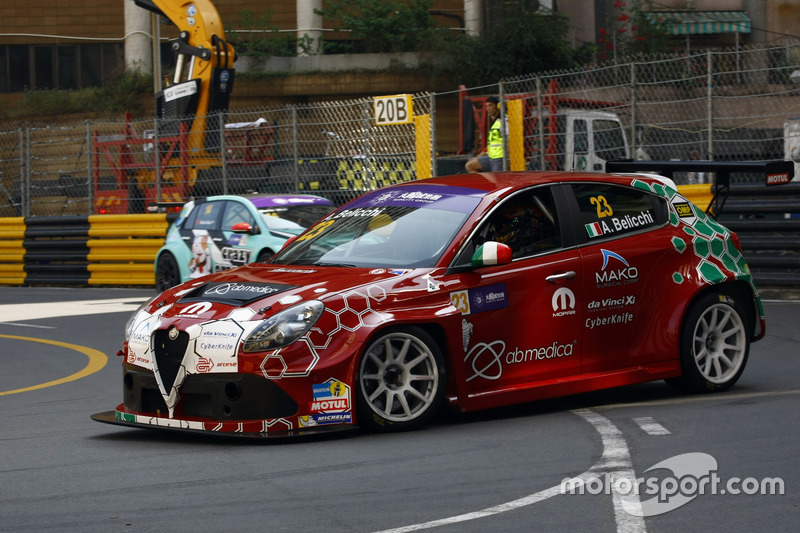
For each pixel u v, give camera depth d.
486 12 77.69
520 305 16.11
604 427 15.30
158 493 12.04
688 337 17.77
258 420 14.11
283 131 45.91
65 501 11.82
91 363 24.05
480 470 12.80
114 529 10.63
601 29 74.50
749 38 78.50
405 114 38.50
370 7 80.06
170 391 14.68
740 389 18.50
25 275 46.84
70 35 88.88
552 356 16.48
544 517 10.79
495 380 15.91
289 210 34.75
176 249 36.66
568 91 39.72
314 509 11.19
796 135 36.41
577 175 17.66
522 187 16.92
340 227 17.53
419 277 15.38
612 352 17.12
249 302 14.80
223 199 35.94
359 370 14.59
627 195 17.91
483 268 15.87
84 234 44.84
